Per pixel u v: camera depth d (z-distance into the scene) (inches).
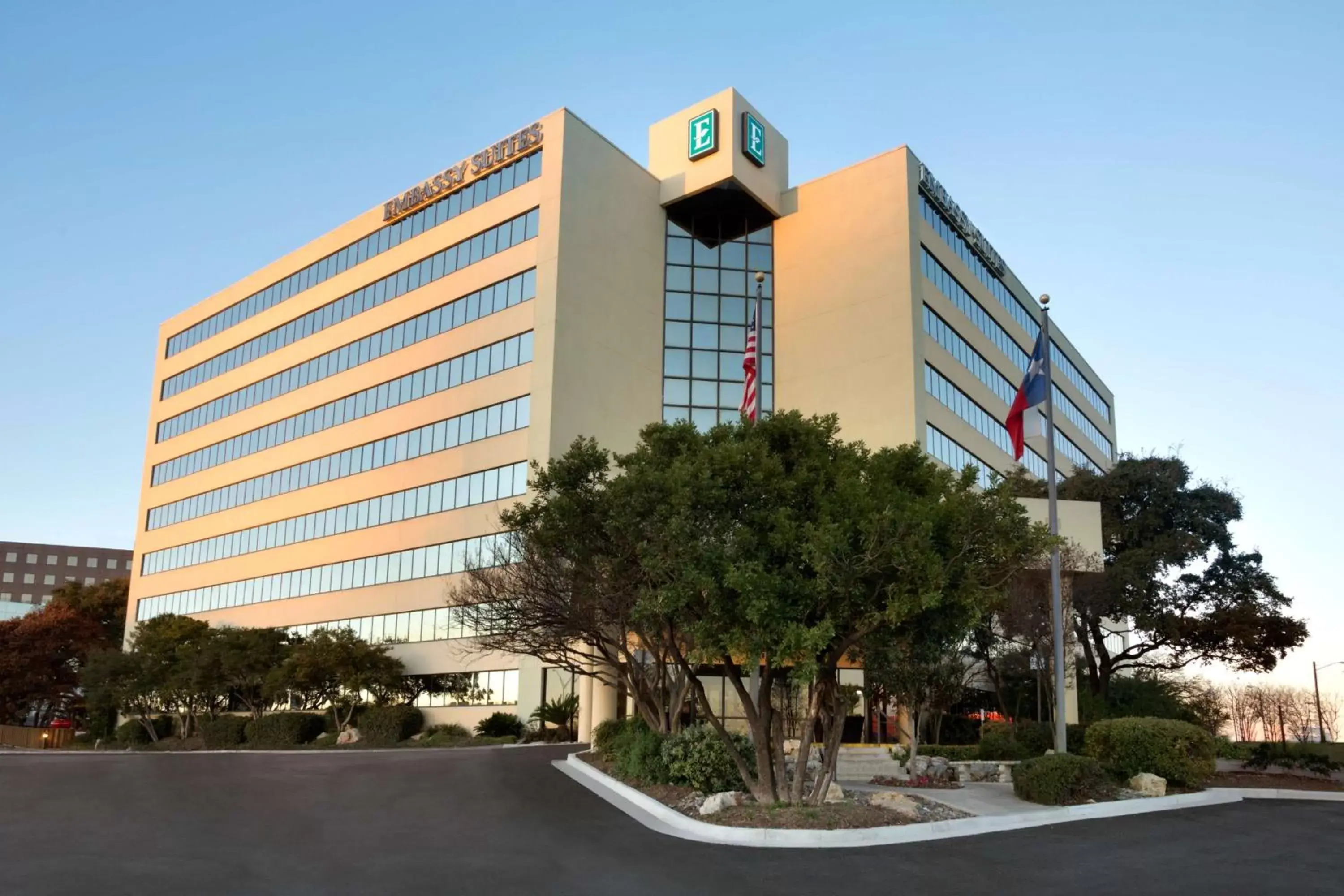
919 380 1739.7
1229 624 1569.9
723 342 1914.4
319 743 1717.5
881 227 1834.4
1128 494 1760.6
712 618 619.5
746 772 685.3
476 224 1894.7
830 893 450.3
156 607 2568.9
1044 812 692.1
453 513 1793.8
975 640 1213.1
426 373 1926.7
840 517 620.7
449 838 563.2
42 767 946.1
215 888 421.4
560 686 1609.3
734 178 1878.7
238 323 2493.8
